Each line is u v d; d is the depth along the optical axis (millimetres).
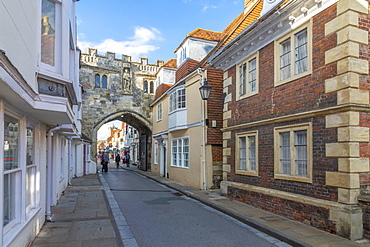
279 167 7133
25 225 4363
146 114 23578
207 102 12297
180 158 15109
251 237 5711
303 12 6387
